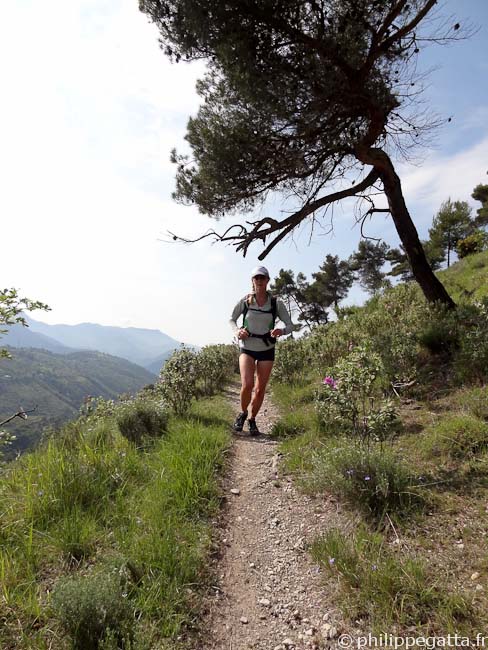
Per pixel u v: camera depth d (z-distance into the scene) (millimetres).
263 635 2152
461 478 3168
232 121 7383
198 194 8352
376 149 7238
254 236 7738
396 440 4078
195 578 2512
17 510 2939
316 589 2447
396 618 2090
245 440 5535
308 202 8391
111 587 2076
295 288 45969
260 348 5641
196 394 9250
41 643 1851
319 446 4492
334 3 6824
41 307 3566
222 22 6375
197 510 3277
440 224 34188
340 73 6375
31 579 2285
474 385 4676
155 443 4668
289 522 3271
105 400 6398
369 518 3008
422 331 6371
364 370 4066
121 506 3109
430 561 2412
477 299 7254
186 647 2023
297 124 6840
